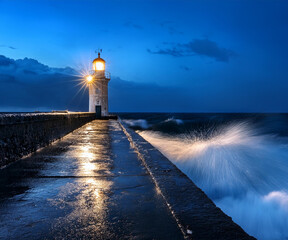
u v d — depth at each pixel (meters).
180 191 2.57
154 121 61.19
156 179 3.04
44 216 2.03
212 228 1.71
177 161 11.65
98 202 2.36
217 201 6.78
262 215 5.88
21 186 2.87
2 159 3.82
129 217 2.00
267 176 8.88
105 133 10.20
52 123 7.15
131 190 2.74
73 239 1.64
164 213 2.07
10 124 4.09
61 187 2.85
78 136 8.88
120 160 4.49
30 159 4.50
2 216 2.02
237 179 8.52
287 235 5.15
